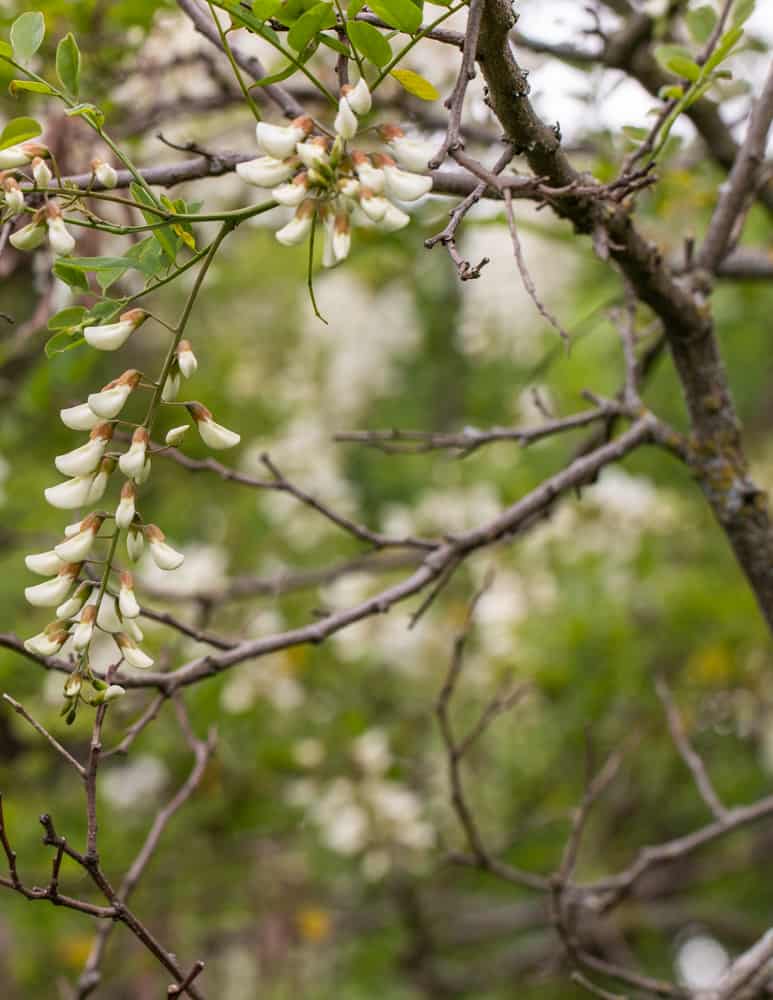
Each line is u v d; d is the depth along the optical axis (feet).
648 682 21.77
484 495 23.03
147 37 13.58
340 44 6.89
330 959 22.00
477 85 13.71
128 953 20.04
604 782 13.33
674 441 11.87
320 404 28.76
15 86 7.07
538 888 13.55
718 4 12.69
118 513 6.53
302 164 6.47
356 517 25.67
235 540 23.44
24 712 6.89
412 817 18.92
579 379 22.95
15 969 20.68
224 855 19.65
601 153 14.08
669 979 27.30
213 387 25.25
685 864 25.70
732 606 21.54
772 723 22.31
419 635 21.17
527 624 21.01
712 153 13.94
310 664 20.42
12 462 21.89
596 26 13.26
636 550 22.54
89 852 7.02
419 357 29.58
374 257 20.98
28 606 18.80
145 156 15.99
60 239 6.47
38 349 16.57
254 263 28.22
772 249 15.71
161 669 11.68
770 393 29.43
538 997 24.04
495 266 24.13
